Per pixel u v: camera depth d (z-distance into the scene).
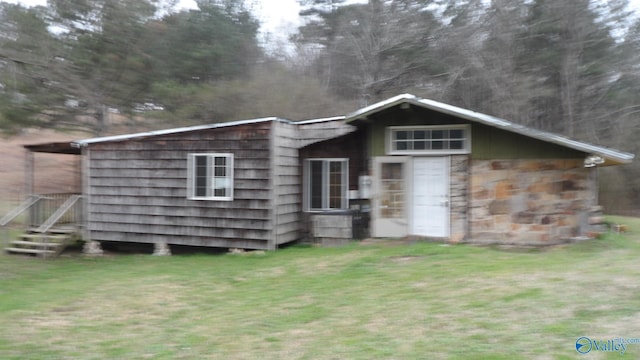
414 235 12.29
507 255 9.92
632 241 11.45
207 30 26.47
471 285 7.63
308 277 9.45
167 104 24.20
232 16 29.12
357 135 13.58
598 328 5.39
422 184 12.28
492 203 11.73
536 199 11.48
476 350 5.12
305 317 6.93
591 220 11.42
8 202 22.34
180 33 25.70
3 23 20.09
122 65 22.89
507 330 5.60
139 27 23.17
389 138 12.50
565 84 26.08
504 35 26.22
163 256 13.41
